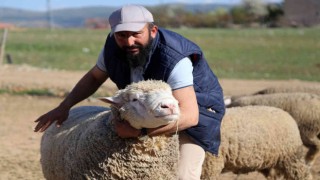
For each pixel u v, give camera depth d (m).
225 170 10.26
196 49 7.12
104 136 6.77
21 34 80.50
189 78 6.94
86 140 6.93
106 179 6.79
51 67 37.00
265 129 10.20
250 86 26.94
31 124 19.25
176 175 7.01
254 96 13.76
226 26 123.69
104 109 8.14
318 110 12.85
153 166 6.77
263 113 10.42
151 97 6.28
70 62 42.72
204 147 7.48
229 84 27.84
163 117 6.23
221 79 30.73
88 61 43.94
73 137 7.34
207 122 7.37
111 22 6.84
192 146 7.42
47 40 67.31
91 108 8.25
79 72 33.38
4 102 23.42
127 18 6.70
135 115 6.39
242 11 125.75
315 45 60.66
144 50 6.86
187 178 7.32
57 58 45.91
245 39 69.88
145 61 6.97
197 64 7.25
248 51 55.25
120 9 6.83
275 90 15.66
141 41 6.80
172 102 6.21
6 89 25.95
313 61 44.66
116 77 7.40
